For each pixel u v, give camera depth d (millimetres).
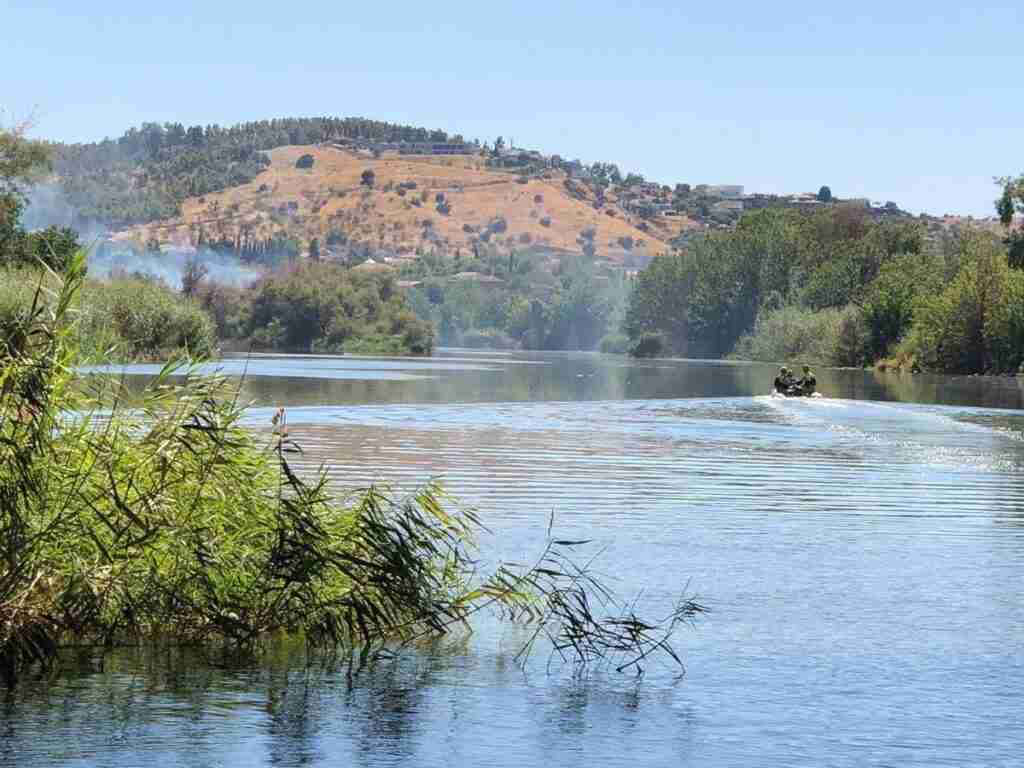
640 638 15711
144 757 11562
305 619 15828
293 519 16031
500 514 24828
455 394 66375
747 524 24297
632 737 12336
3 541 14719
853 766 11648
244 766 11422
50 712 12719
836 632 16203
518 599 16797
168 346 80312
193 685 13703
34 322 15797
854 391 83438
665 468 33562
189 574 15656
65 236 88625
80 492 15297
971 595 18312
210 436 16172
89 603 15062
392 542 16156
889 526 24391
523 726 12617
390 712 12969
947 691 13828
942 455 38656
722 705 13336
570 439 41531
